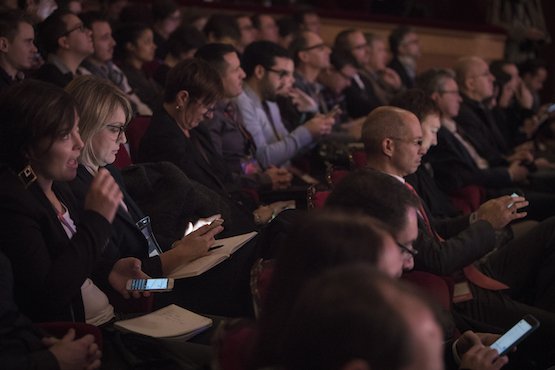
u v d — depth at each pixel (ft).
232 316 11.78
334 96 27.35
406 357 5.09
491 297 14.93
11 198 9.85
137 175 14.39
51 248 10.14
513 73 29.73
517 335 9.44
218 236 14.90
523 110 31.35
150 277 11.76
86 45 19.63
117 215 12.30
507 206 14.24
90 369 8.92
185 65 16.24
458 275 14.97
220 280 12.09
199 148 17.37
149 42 24.17
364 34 31.01
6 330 8.86
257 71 21.40
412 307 5.18
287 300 6.70
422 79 22.15
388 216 9.34
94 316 10.85
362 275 5.40
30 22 17.40
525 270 16.29
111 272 11.12
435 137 17.20
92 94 12.39
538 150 26.81
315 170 22.07
